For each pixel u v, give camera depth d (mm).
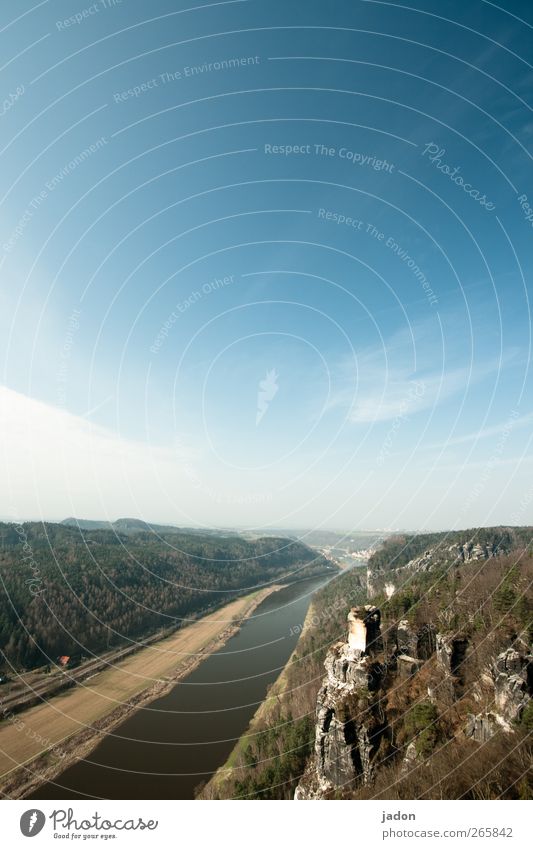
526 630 51812
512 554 100938
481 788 35719
